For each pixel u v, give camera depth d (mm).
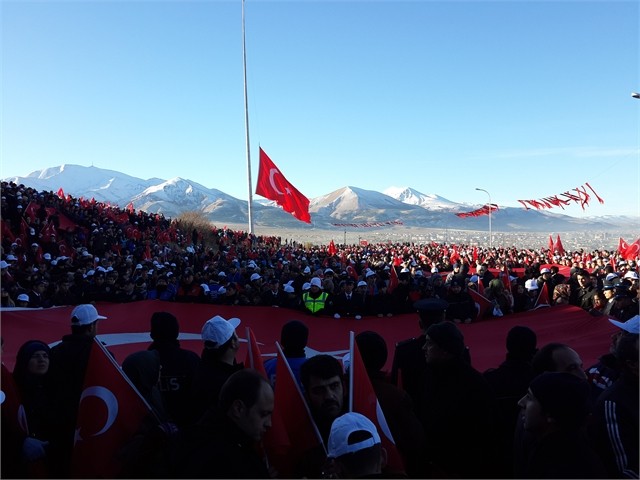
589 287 12219
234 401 2826
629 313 9422
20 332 10070
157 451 3406
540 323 9961
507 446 4285
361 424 2865
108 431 3447
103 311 11359
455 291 11555
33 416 4156
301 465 3408
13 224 24125
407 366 4973
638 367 3514
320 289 11844
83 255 20297
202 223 49000
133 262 22516
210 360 4184
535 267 16547
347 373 4219
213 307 11445
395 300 11758
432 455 3934
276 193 22469
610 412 3473
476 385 3914
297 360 4383
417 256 40344
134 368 3900
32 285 13766
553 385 2938
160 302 11664
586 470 2820
